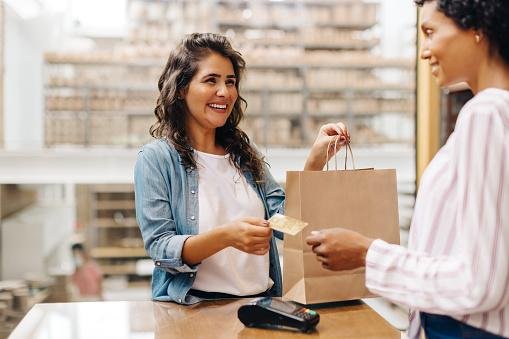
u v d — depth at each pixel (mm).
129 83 5664
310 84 6109
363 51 6324
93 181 4574
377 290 898
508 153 790
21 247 5156
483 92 846
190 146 1517
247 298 1450
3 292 4219
